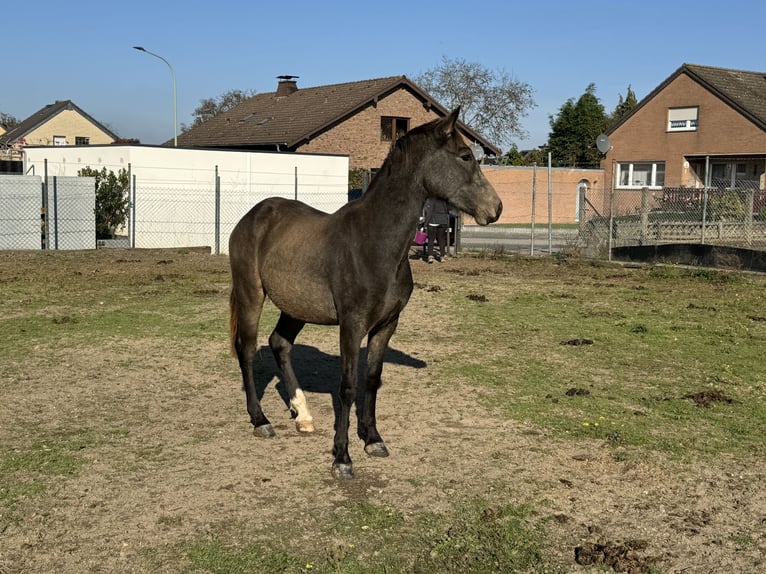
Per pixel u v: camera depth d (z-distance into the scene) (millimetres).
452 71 54188
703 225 19484
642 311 12180
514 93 54156
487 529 4477
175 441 5898
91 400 6965
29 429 6125
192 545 4234
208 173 23969
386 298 5160
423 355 8938
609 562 4098
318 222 5574
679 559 4188
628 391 7480
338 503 4805
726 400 7141
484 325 10836
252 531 4414
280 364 6238
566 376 8031
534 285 15297
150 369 8102
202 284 14648
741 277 16094
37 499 4785
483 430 6258
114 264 18062
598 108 59969
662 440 6047
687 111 38219
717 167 38375
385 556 4156
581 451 5797
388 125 37094
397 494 4953
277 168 25016
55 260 18578
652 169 40250
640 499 4953
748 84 38688
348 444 5734
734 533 4500
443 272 17438
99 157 24125
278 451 5715
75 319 10680
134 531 4395
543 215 41969
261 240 5895
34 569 3973
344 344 5215
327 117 34906
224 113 44750
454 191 5164
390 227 5090
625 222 22969
